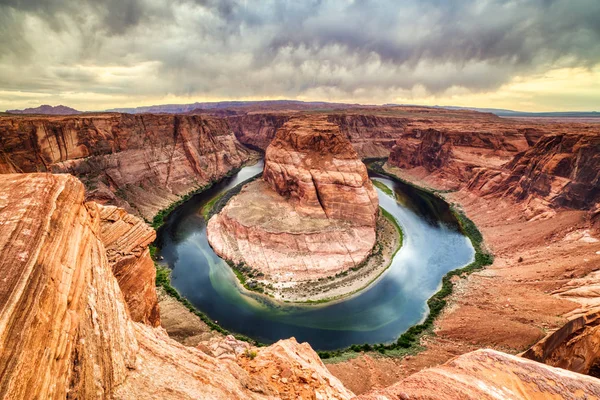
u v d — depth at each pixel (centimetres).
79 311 1032
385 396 1028
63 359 866
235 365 1398
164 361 1195
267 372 1555
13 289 816
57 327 884
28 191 1152
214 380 1188
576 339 1623
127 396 967
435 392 985
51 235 1064
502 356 1148
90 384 909
